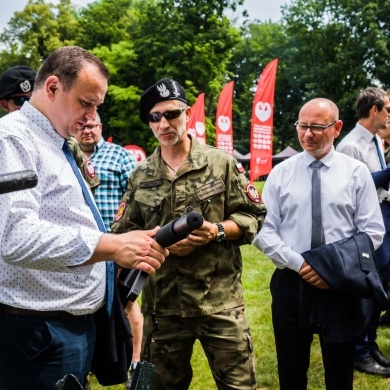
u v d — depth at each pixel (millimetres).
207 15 35969
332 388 2906
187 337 2674
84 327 1974
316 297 2812
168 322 2666
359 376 3971
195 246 2473
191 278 2596
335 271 2711
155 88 2627
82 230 1707
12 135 1740
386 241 3648
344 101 38188
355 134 3863
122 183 3699
